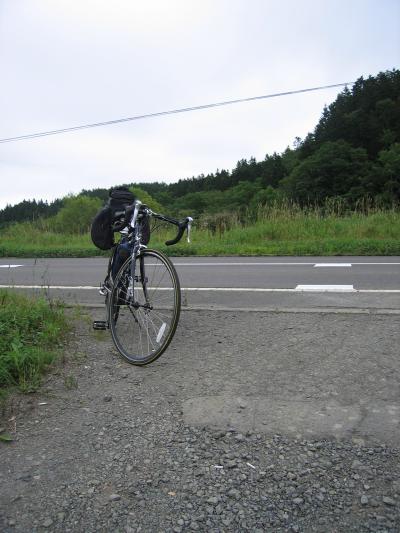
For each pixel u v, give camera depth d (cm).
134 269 387
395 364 356
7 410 300
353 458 239
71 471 236
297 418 281
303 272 838
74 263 1181
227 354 392
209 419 283
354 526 193
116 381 343
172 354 397
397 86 9919
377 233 1457
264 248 1260
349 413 285
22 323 429
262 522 197
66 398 316
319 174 7381
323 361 368
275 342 416
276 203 1750
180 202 12069
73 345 418
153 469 236
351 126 8831
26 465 243
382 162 7344
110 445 259
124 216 397
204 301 609
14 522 202
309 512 202
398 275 762
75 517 204
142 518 202
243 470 233
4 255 1483
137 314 394
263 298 614
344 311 504
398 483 219
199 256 1228
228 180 14200
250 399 308
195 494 216
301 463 237
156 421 283
